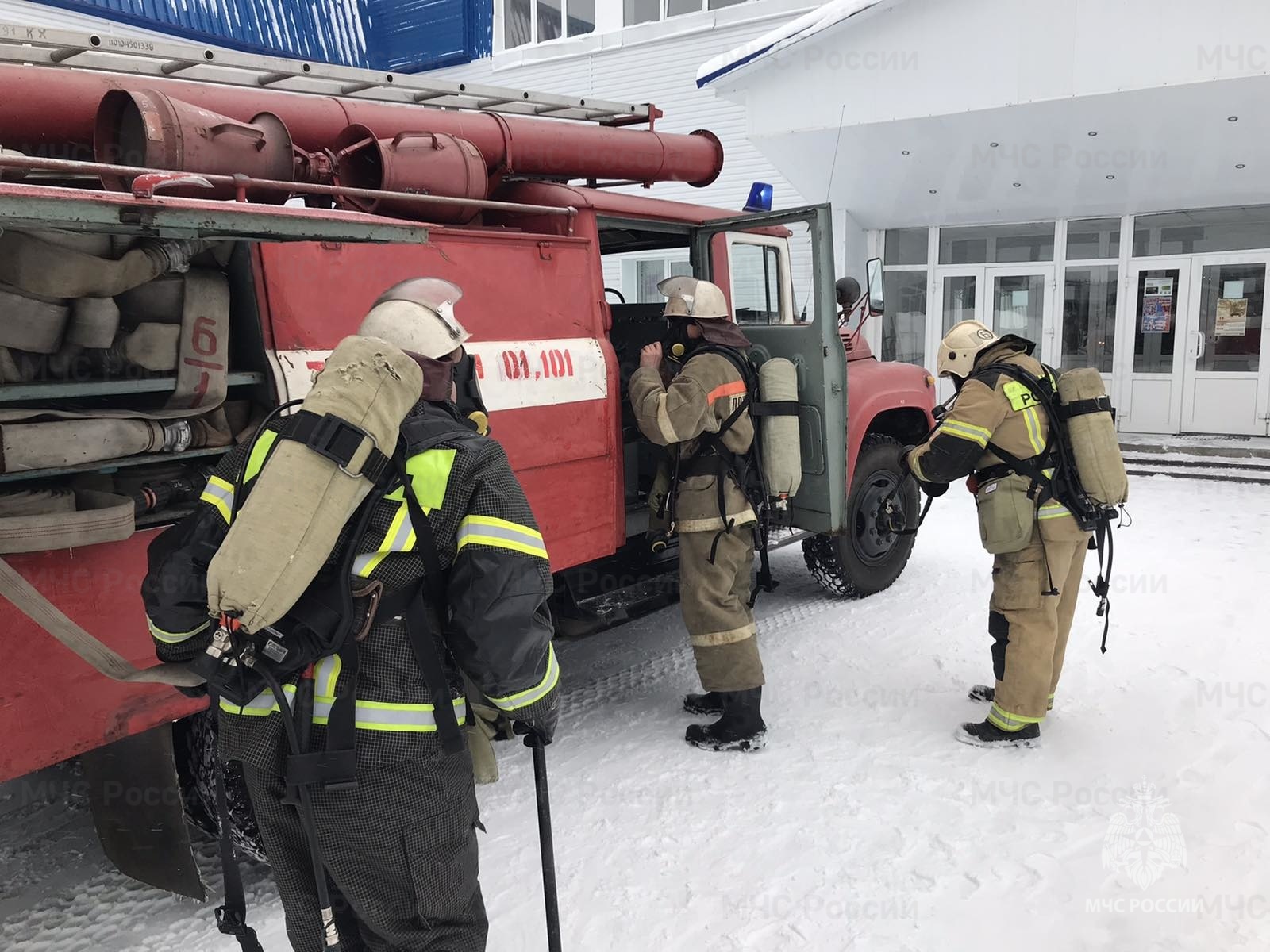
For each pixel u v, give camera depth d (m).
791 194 10.86
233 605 1.40
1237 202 9.48
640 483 4.59
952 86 8.14
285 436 1.49
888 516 5.16
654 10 11.61
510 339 3.11
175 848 2.33
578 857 2.75
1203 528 6.66
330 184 2.71
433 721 1.58
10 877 2.74
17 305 1.87
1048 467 3.24
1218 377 9.92
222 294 2.23
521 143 3.42
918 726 3.59
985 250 10.93
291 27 10.84
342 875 1.59
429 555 1.56
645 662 4.44
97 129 2.16
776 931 2.40
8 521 1.78
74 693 2.05
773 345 3.96
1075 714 3.66
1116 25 7.41
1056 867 2.64
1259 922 2.39
